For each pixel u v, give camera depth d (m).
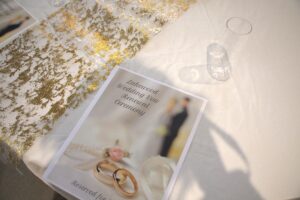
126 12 0.81
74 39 0.74
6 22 0.75
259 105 0.63
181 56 0.71
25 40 0.73
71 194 0.51
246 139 0.58
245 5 0.83
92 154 0.54
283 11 0.82
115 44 0.74
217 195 0.52
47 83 0.65
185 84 0.66
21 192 1.08
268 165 0.55
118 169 0.53
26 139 0.56
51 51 0.71
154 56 0.71
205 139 0.57
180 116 0.60
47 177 0.52
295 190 0.53
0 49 0.70
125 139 0.56
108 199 0.50
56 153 0.54
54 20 0.77
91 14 0.80
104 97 0.63
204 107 0.62
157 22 0.78
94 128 0.58
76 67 0.68
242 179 0.54
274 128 0.60
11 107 0.60
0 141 0.56
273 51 0.73
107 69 0.68
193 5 0.82
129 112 0.60
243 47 0.73
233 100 0.64
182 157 0.55
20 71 0.67
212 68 0.69
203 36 0.75
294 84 0.68
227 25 0.78
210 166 0.54
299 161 0.56
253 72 0.69
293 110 0.63
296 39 0.76
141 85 0.65
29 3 0.79
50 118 0.59
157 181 0.52
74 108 0.61
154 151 0.55
